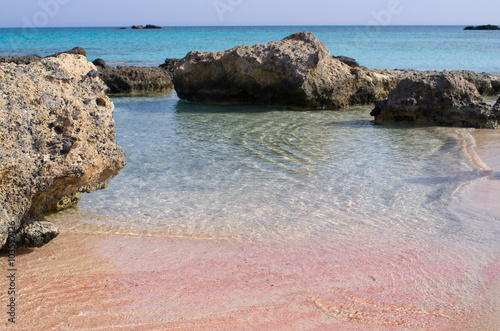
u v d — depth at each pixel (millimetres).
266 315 3846
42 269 4652
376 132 11906
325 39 80188
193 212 6344
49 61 5461
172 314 3865
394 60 40062
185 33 115562
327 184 7516
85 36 90938
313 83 16203
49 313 3865
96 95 5855
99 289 4270
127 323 3732
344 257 4945
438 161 8820
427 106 13133
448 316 3820
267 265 4773
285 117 14438
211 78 17625
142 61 37906
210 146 10227
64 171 5090
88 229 5742
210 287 4316
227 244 5305
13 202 4641
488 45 63125
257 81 16891
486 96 19562
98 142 5594
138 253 5062
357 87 17281
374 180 7680
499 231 5527
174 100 18859
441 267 4688
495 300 4059
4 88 4809
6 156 4496
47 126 5023
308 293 4207
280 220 6020
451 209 6270
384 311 3904
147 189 7352
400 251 5074
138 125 12773
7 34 96875
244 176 8008
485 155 9281
